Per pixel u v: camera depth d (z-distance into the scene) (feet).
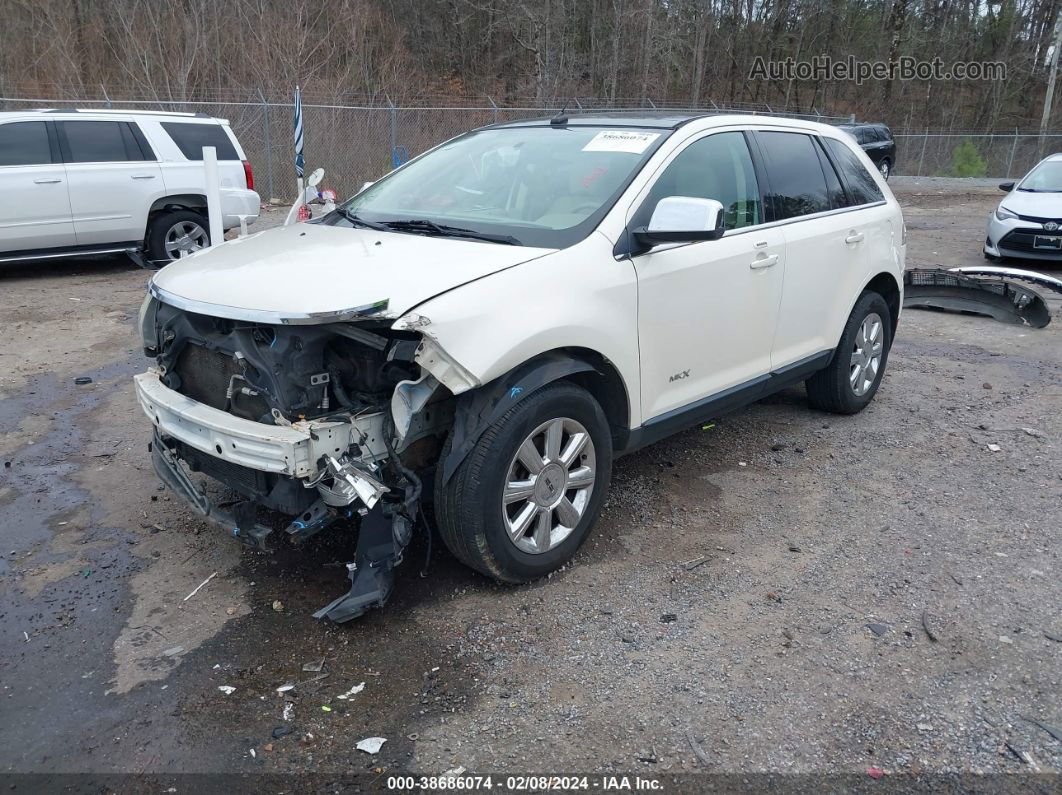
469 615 11.56
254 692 10.05
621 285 12.39
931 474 16.53
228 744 9.23
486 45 107.45
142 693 10.02
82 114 33.86
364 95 76.79
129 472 16.02
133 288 32.65
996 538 13.98
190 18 76.95
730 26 130.00
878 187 19.71
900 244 19.99
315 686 10.14
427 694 10.03
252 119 64.03
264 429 10.31
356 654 10.74
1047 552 13.53
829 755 9.16
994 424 19.40
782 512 14.83
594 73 108.27
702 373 14.49
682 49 119.34
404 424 10.39
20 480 15.62
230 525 11.59
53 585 12.24
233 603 11.83
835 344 18.04
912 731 9.53
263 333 10.65
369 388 10.87
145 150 34.94
